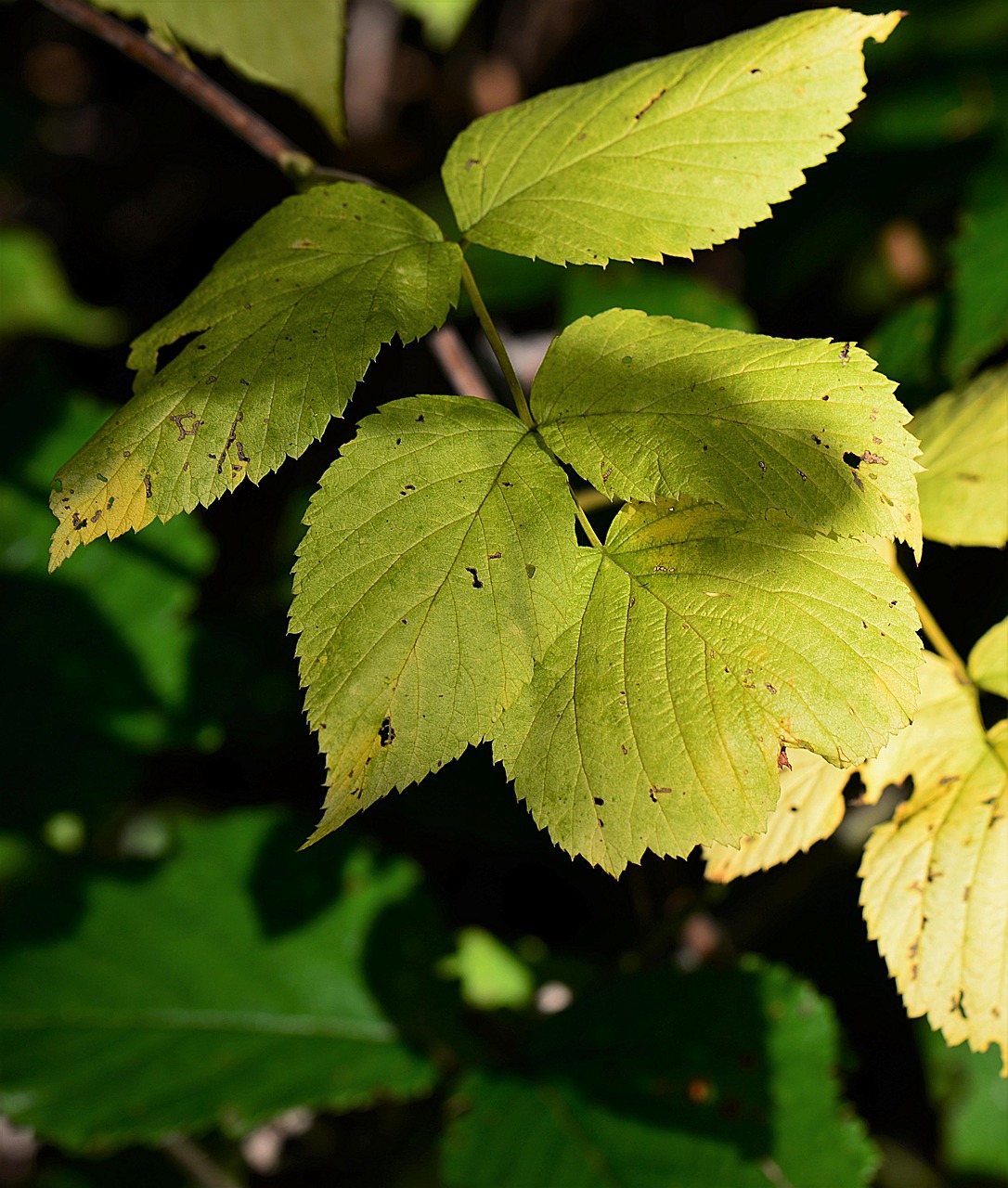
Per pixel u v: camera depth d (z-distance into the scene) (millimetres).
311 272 598
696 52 624
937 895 608
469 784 1084
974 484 652
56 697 1036
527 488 576
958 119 1153
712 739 567
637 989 800
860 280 1287
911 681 568
